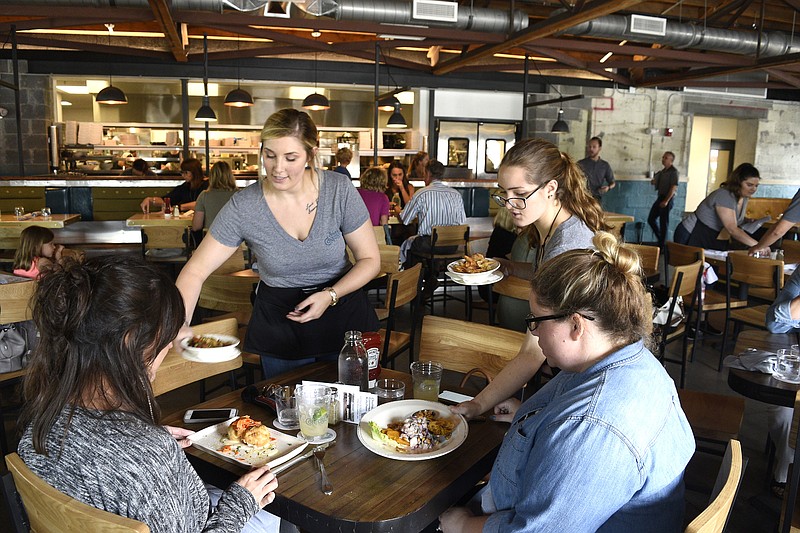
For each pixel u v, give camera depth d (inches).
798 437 65.9
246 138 421.7
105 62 354.3
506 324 104.7
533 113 412.2
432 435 60.7
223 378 150.8
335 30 256.8
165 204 269.1
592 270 44.6
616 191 430.0
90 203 288.5
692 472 107.0
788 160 474.9
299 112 73.8
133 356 37.9
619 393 42.1
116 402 38.3
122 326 37.1
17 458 39.8
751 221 235.6
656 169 435.2
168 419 66.8
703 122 496.1
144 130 414.9
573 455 40.6
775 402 82.8
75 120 419.8
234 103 319.3
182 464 40.3
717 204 204.8
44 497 37.1
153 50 347.6
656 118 430.0
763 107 455.8
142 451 37.4
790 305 89.4
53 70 351.6
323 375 78.0
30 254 141.5
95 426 37.3
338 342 83.0
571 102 413.7
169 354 79.4
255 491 48.7
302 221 78.5
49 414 37.0
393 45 313.0
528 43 304.5
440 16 247.9
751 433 124.6
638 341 45.3
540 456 42.2
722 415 89.9
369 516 47.8
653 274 166.7
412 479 53.6
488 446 60.0
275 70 373.4
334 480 53.4
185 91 370.0
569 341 45.4
